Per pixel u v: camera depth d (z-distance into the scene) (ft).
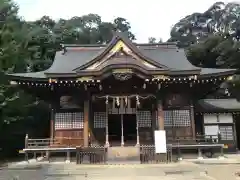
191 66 71.15
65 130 66.64
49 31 143.13
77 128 66.59
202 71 68.49
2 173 48.08
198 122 79.36
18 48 92.94
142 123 67.77
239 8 180.65
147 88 65.72
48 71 67.36
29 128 100.78
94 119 68.08
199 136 69.51
